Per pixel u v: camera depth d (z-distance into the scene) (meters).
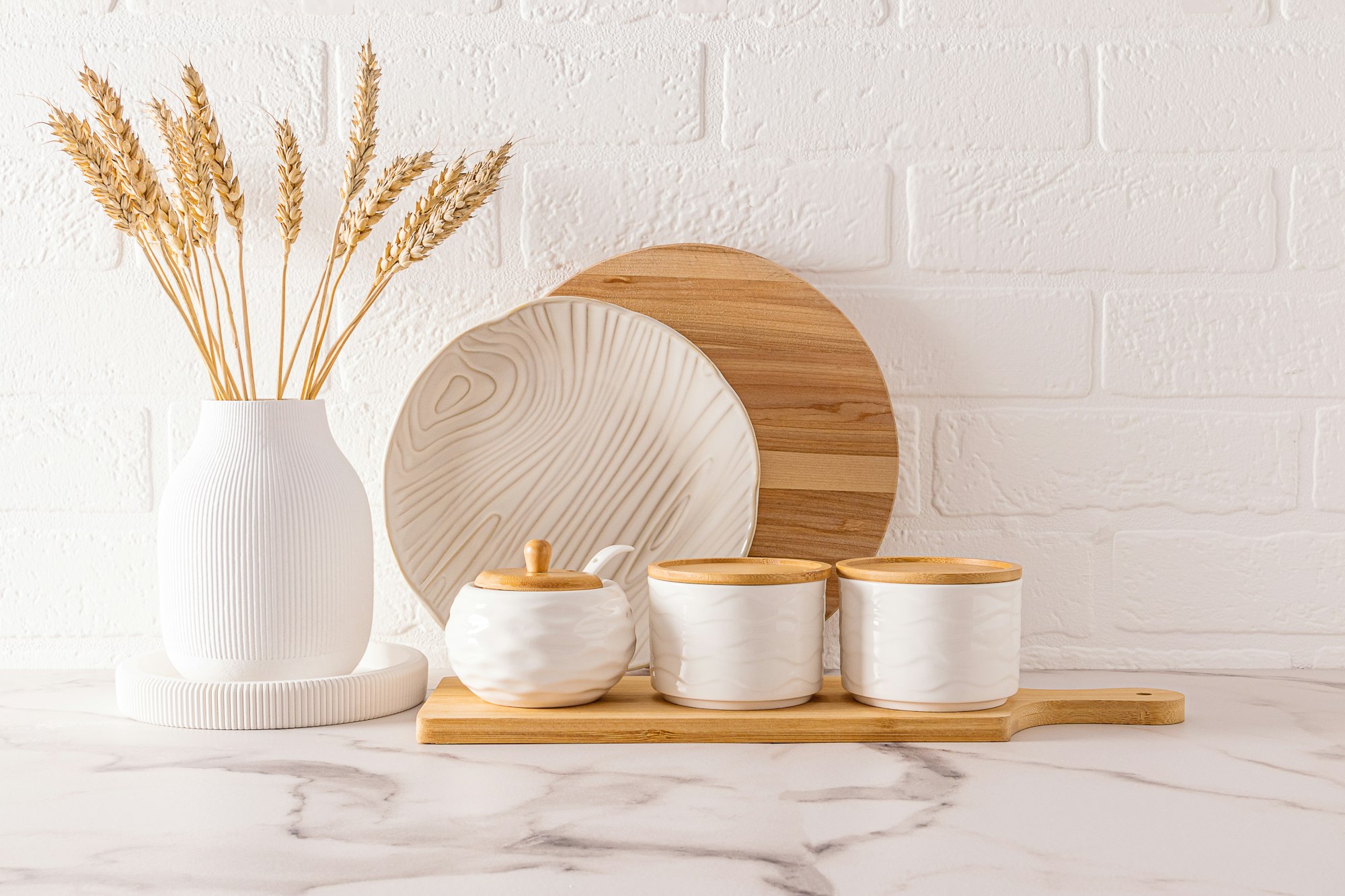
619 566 0.96
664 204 0.98
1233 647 0.99
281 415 0.82
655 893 0.50
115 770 0.69
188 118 0.83
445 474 0.95
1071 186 0.98
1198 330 0.99
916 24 0.98
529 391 0.96
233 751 0.74
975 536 0.99
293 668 0.81
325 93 0.98
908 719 0.76
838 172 0.98
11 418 0.97
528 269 0.98
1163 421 0.99
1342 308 0.98
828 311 0.96
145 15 0.97
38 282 0.97
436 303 0.98
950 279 0.99
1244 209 0.99
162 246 0.85
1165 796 0.64
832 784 0.66
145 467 0.98
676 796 0.64
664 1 0.98
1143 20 0.98
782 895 0.50
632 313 0.93
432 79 0.98
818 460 0.96
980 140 0.98
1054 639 0.99
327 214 0.98
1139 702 0.81
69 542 0.98
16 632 0.98
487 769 0.70
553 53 0.98
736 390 0.97
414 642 0.99
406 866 0.53
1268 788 0.66
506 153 0.89
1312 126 0.98
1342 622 0.99
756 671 0.77
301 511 0.81
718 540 0.95
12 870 0.53
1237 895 0.50
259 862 0.54
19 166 0.97
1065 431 0.99
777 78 0.98
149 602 0.98
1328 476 0.99
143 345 0.98
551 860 0.54
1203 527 0.99
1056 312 0.99
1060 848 0.56
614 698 0.83
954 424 0.99
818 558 0.96
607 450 0.96
